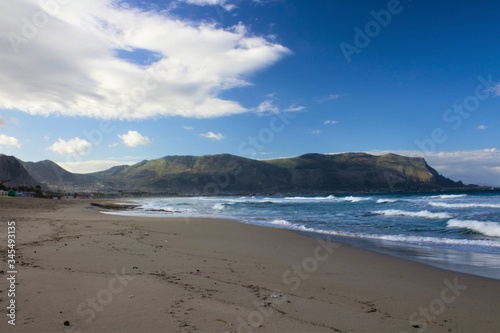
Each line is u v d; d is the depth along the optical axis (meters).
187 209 39.16
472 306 5.59
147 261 7.83
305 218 24.33
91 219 19.66
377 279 7.33
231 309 4.81
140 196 121.75
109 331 3.88
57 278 5.83
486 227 16.20
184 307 4.74
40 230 12.52
